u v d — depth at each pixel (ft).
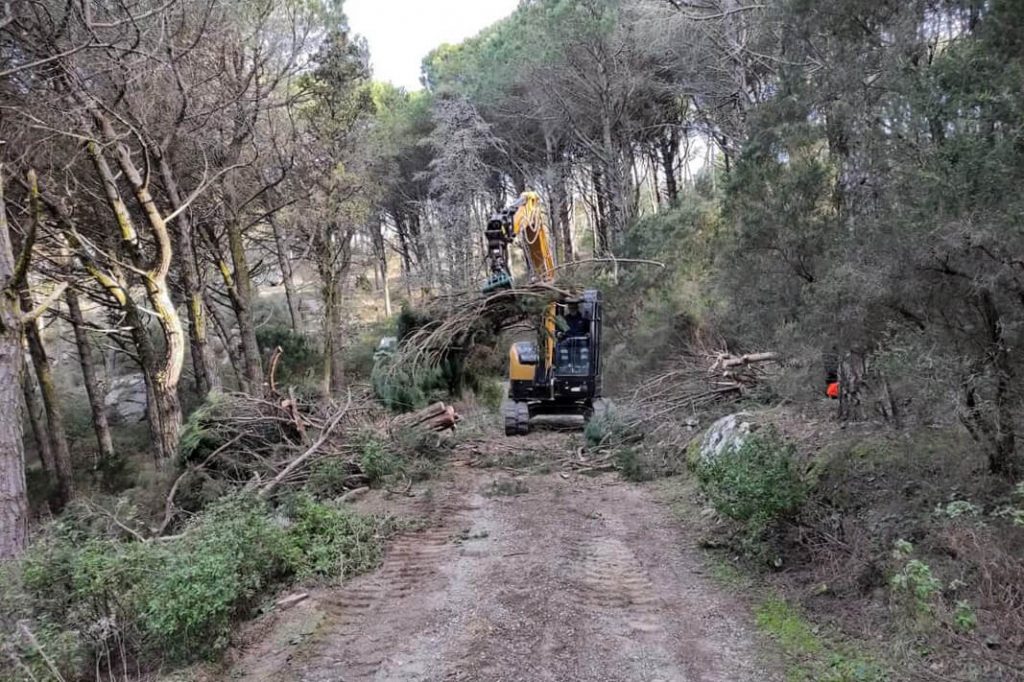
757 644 15.88
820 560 19.29
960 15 18.51
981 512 16.37
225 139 51.08
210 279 68.33
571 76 85.61
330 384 73.67
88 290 47.11
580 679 14.53
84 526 24.20
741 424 29.94
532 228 42.93
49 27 34.47
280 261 85.92
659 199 108.58
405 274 115.65
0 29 31.48
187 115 42.75
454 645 16.31
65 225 40.01
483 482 34.27
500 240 40.78
